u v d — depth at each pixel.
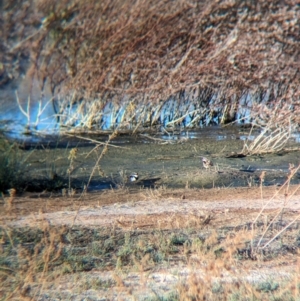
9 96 62.81
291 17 57.25
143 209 30.59
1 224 27.22
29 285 21.25
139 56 60.53
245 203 31.77
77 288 20.98
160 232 26.06
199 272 21.88
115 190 36.91
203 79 59.47
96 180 40.03
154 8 61.47
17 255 23.39
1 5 67.25
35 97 63.25
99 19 62.78
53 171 39.50
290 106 53.09
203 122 60.62
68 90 61.75
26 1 66.00
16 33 65.19
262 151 47.97
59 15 64.69
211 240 23.80
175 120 59.88
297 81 56.16
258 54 57.75
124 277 21.88
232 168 43.06
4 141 40.22
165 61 60.56
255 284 20.80
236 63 58.38
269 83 57.28
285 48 57.44
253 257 23.67
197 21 60.00
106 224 27.58
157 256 23.64
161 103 59.84
